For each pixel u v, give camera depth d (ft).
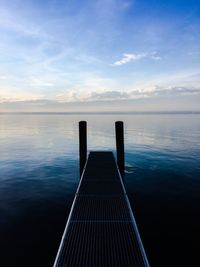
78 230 13.50
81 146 31.40
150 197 22.11
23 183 26.63
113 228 13.73
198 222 17.24
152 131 92.27
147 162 36.81
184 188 24.53
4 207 19.84
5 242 14.55
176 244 14.51
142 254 11.32
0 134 84.38
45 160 39.47
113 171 26.76
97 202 17.65
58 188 24.94
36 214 18.52
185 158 39.81
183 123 151.12
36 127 123.44
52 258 13.05
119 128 30.96
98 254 11.32
